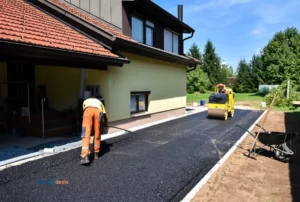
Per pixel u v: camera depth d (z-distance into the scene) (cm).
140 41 1302
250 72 4972
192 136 955
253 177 539
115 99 998
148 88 1249
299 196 450
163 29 1517
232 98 1563
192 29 1709
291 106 2305
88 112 620
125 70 1058
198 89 4309
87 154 602
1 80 1025
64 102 1042
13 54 571
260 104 2541
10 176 518
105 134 962
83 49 769
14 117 923
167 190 474
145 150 746
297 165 627
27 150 691
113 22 1148
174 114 1565
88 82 992
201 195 454
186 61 1609
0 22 667
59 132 886
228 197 445
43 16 992
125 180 516
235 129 1113
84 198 436
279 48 4081
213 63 5228
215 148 783
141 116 1202
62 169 568
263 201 431
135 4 1185
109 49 927
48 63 718
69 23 1006
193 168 596
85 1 1229
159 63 1350
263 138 678
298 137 962
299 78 2694
